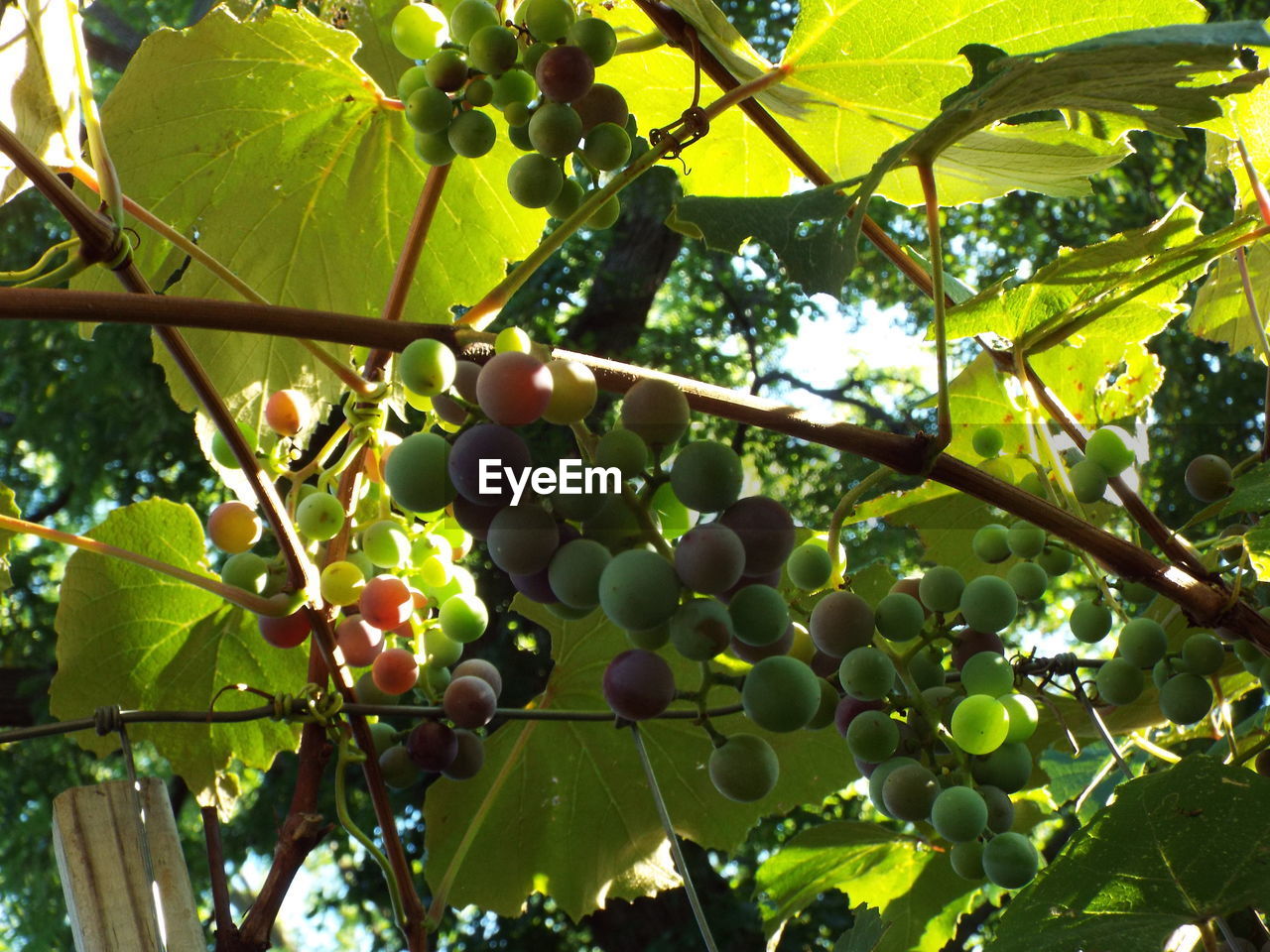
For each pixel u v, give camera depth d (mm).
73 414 3402
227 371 576
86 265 365
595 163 441
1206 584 446
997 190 584
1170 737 610
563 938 3090
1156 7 489
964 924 1796
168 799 455
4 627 3484
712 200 388
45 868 3312
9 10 410
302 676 559
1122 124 480
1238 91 398
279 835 458
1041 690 490
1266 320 637
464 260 604
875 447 388
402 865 463
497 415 337
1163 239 488
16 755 3340
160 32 530
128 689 544
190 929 437
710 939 447
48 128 426
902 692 430
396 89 629
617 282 3365
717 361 3785
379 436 456
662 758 584
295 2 908
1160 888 401
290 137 571
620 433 350
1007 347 529
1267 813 404
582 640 583
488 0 476
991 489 416
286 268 597
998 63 376
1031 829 640
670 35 514
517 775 581
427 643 487
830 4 500
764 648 377
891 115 543
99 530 533
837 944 645
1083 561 476
